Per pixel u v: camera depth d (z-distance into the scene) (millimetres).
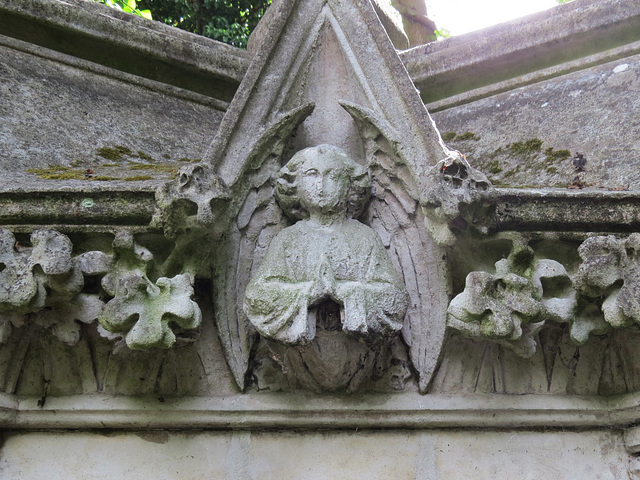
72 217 1749
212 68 2602
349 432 1959
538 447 1973
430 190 1678
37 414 1914
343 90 2100
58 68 2387
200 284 1876
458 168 1688
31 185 1776
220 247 1855
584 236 1737
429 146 1862
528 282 1658
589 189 1918
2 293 1645
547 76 2396
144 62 2533
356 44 2070
